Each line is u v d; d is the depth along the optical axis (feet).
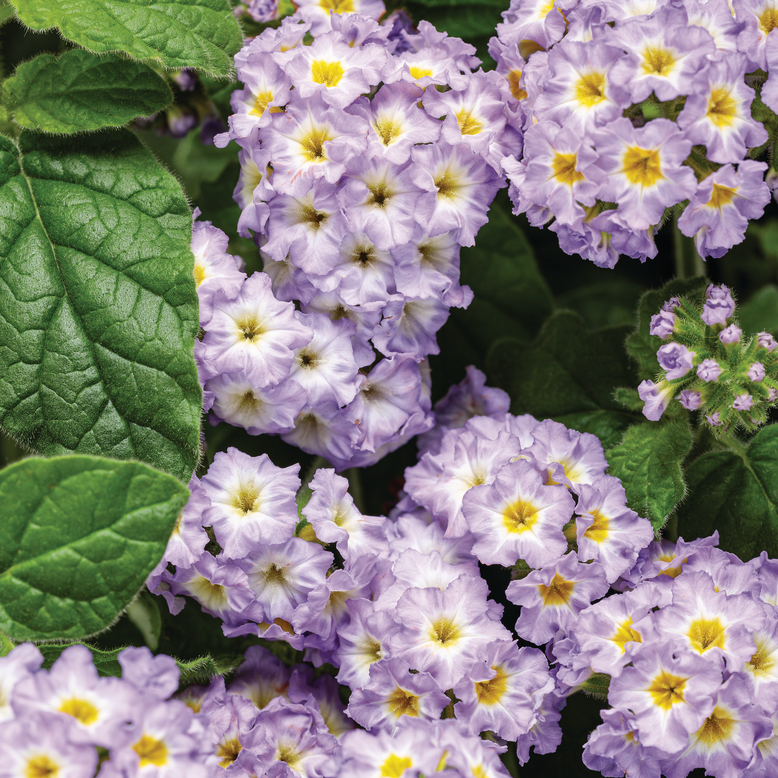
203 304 0.88
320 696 0.90
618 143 0.86
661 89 0.86
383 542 0.89
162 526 0.84
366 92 0.89
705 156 0.87
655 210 0.86
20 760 0.81
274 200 0.89
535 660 0.88
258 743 0.87
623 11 0.88
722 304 0.89
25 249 0.88
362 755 0.84
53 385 0.87
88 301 0.88
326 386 0.89
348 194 0.89
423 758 0.84
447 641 0.87
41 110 0.90
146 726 0.82
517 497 0.89
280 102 0.89
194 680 0.89
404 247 0.89
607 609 0.87
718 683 0.85
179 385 0.87
